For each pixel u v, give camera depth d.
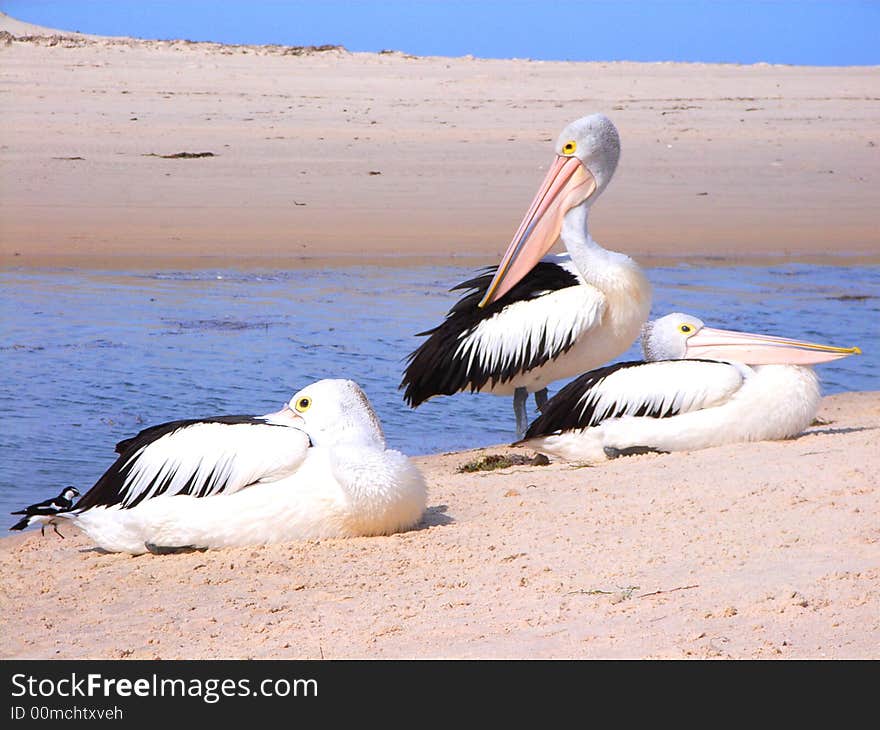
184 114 48.69
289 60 74.38
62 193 32.19
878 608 6.28
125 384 15.29
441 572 7.61
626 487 9.73
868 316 20.95
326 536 8.53
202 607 7.23
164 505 8.55
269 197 32.91
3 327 18.45
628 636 6.11
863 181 39.50
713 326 19.56
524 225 14.05
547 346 13.32
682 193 36.25
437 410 15.81
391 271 24.73
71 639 6.77
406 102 56.34
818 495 8.87
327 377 15.99
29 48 71.06
